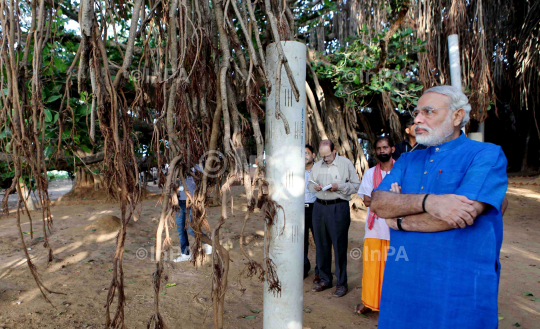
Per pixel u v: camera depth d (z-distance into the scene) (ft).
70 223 21.62
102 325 9.76
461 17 20.75
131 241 18.22
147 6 7.16
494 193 4.47
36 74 5.18
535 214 26.32
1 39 5.29
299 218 6.28
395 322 5.03
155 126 6.04
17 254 15.64
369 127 29.63
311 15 21.47
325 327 10.05
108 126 5.30
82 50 5.20
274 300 6.33
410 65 20.89
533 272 14.64
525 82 34.68
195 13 6.59
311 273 14.64
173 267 14.34
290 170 6.14
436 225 4.79
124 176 5.28
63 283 12.61
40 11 5.24
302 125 6.23
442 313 4.64
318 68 19.29
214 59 6.46
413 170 5.51
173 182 5.68
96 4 5.67
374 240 10.18
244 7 6.23
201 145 6.08
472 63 20.83
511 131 53.83
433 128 5.13
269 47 6.22
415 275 4.91
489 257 4.52
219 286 5.79
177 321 10.11
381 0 18.89
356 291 12.76
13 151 5.18
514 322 10.39
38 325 9.59
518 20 33.83
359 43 17.31
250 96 5.54
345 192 11.76
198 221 5.94
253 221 22.26
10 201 34.58
